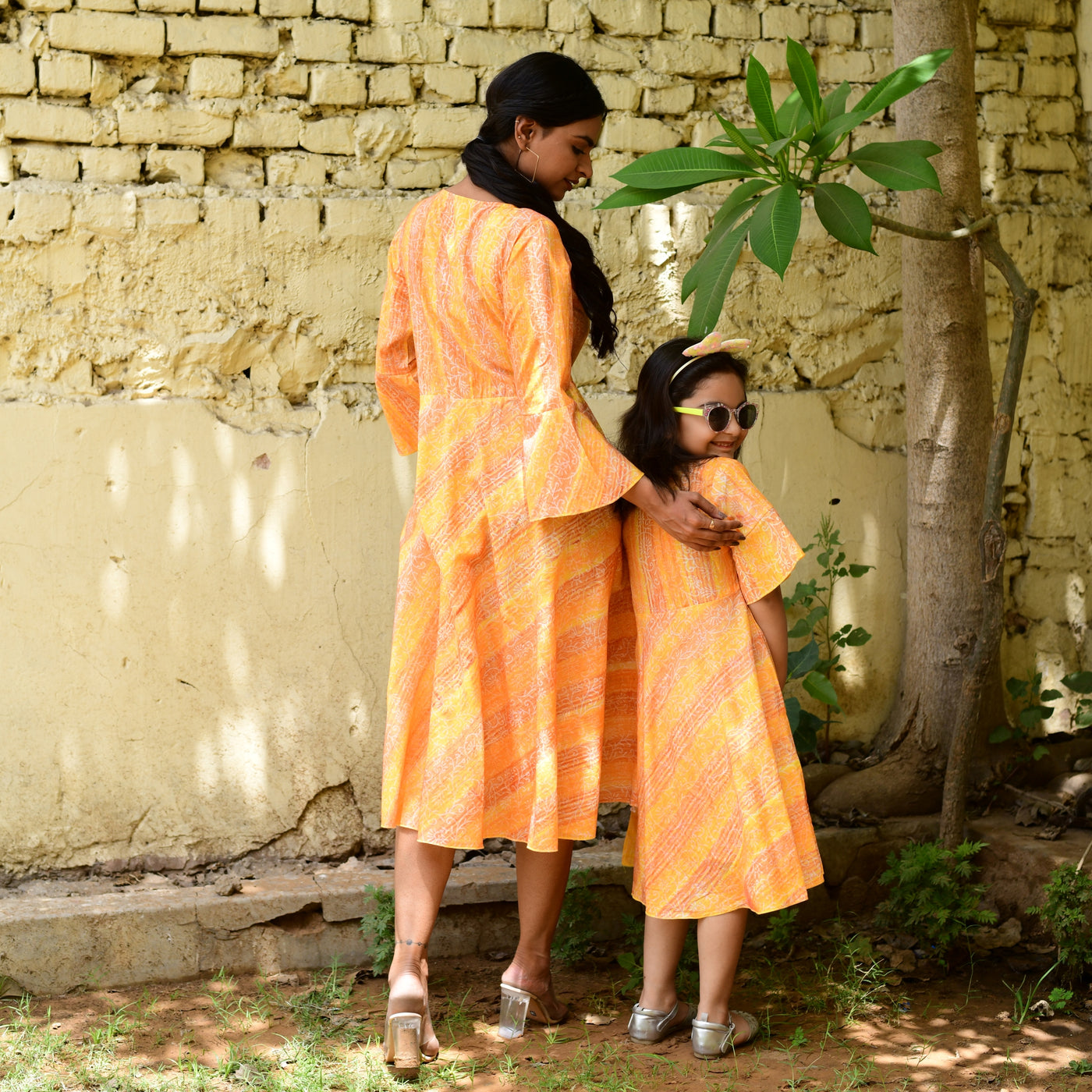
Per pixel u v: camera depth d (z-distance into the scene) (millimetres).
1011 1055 2600
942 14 3539
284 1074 2500
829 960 3178
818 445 3850
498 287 2531
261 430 3432
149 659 3352
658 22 3738
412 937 2582
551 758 2531
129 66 3365
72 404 3289
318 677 3473
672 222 3699
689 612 2654
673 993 2715
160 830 3365
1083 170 4098
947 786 3270
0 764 3262
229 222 3381
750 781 2596
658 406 2699
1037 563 4047
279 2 3441
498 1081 2484
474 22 3600
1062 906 2912
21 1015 2791
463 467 2600
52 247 3268
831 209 2910
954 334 3623
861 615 3891
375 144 3523
